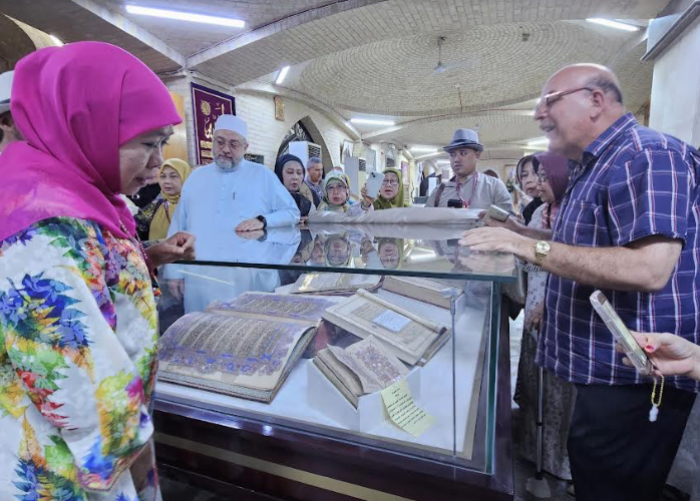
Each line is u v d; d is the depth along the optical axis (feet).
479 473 2.17
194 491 4.67
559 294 3.42
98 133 1.78
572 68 3.24
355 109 25.91
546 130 3.41
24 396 1.71
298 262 2.64
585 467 3.31
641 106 22.39
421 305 3.14
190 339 3.37
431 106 26.91
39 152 1.75
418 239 3.47
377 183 9.29
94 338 1.57
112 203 2.05
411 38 17.57
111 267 1.82
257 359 3.10
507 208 7.88
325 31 13.38
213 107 15.90
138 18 12.09
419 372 2.76
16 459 1.73
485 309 2.67
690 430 4.22
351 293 3.48
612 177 2.84
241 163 6.99
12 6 10.32
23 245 1.52
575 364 3.25
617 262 2.53
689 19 7.63
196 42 13.85
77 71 1.71
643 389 3.00
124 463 1.72
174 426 2.96
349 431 2.55
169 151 14.25
